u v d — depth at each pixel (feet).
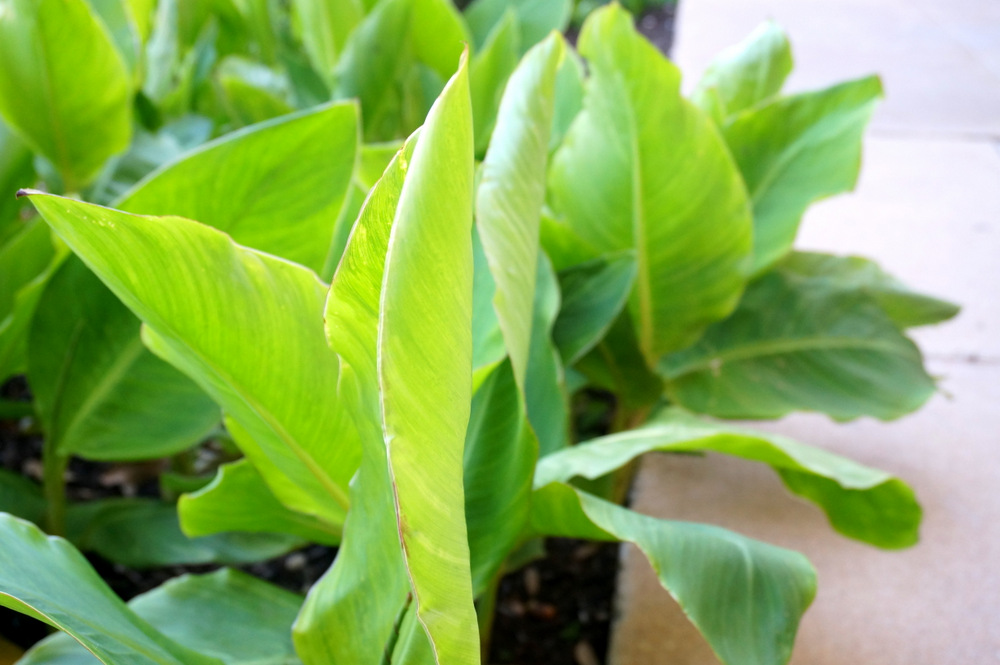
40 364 3.85
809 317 4.47
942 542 4.56
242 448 3.38
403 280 2.02
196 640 3.43
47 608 2.92
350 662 3.09
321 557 4.65
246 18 6.31
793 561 3.28
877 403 4.31
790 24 11.85
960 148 8.05
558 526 3.42
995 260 6.22
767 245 4.34
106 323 3.80
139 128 4.83
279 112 5.06
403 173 2.22
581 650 4.25
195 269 3.04
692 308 4.15
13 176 4.48
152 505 4.26
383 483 2.96
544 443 3.63
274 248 3.72
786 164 4.34
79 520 4.20
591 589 4.47
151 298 3.06
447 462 2.23
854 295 4.48
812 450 3.66
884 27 11.71
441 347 2.16
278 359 3.15
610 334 4.10
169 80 5.65
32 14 3.98
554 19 6.00
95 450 3.87
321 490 3.36
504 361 3.42
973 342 5.58
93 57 4.11
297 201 3.66
